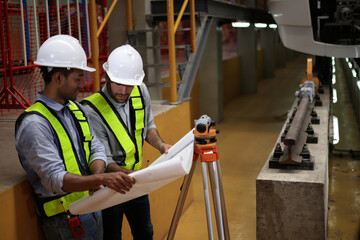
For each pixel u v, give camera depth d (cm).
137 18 575
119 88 241
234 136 858
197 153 248
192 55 529
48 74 200
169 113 428
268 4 739
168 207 438
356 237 408
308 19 658
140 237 286
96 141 229
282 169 296
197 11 588
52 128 201
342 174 589
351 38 672
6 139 330
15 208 206
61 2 641
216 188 247
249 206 503
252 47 1388
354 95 946
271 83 1636
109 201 201
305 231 275
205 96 988
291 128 313
